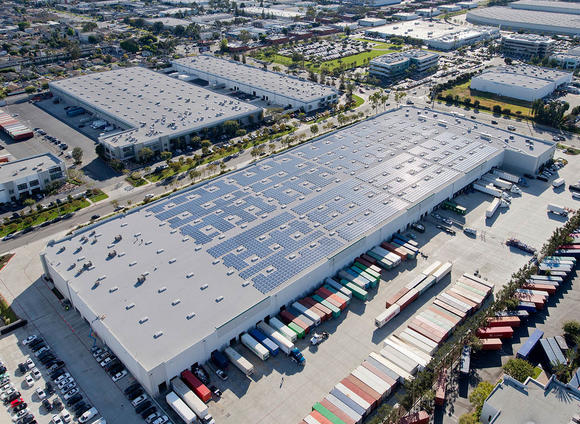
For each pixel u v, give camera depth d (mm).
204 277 111938
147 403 90812
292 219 134750
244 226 131125
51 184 170125
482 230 143375
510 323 106750
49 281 124750
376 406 89875
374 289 120000
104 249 122125
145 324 99000
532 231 142500
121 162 184000
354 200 144250
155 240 125312
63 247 123125
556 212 150500
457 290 117188
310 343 104625
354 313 112688
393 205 141875
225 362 97125
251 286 109312
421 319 108062
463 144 181250
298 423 87000
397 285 121250
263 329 105438
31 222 149875
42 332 108812
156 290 108000
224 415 88500
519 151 173750
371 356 98688
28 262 132375
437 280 122125
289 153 175250
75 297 108438
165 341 94938
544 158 175875
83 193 164875
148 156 186625
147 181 174500
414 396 87500
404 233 141750
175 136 197250
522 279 116000
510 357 100688
